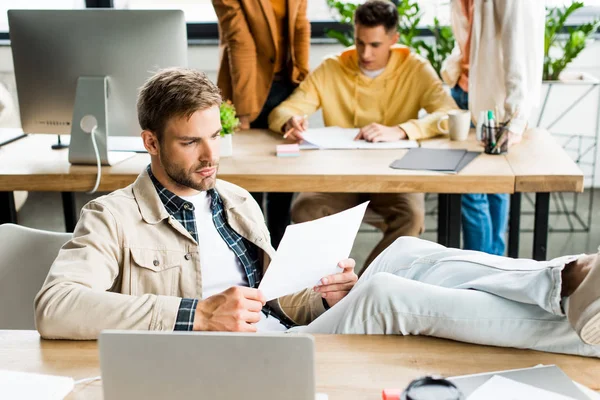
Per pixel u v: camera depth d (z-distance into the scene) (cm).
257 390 99
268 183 239
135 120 246
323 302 171
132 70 239
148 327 132
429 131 278
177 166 156
